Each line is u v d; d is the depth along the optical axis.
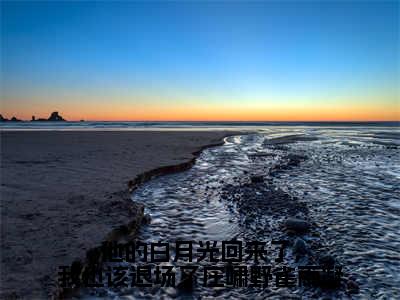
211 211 7.99
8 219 6.05
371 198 9.14
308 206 8.34
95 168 12.30
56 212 6.59
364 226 6.79
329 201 8.82
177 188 10.58
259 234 6.42
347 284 4.44
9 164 12.84
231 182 11.62
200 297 4.22
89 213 6.60
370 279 4.59
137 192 9.96
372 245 5.79
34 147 20.42
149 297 4.19
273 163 16.52
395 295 4.18
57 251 4.71
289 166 15.33
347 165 15.64
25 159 14.46
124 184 9.49
